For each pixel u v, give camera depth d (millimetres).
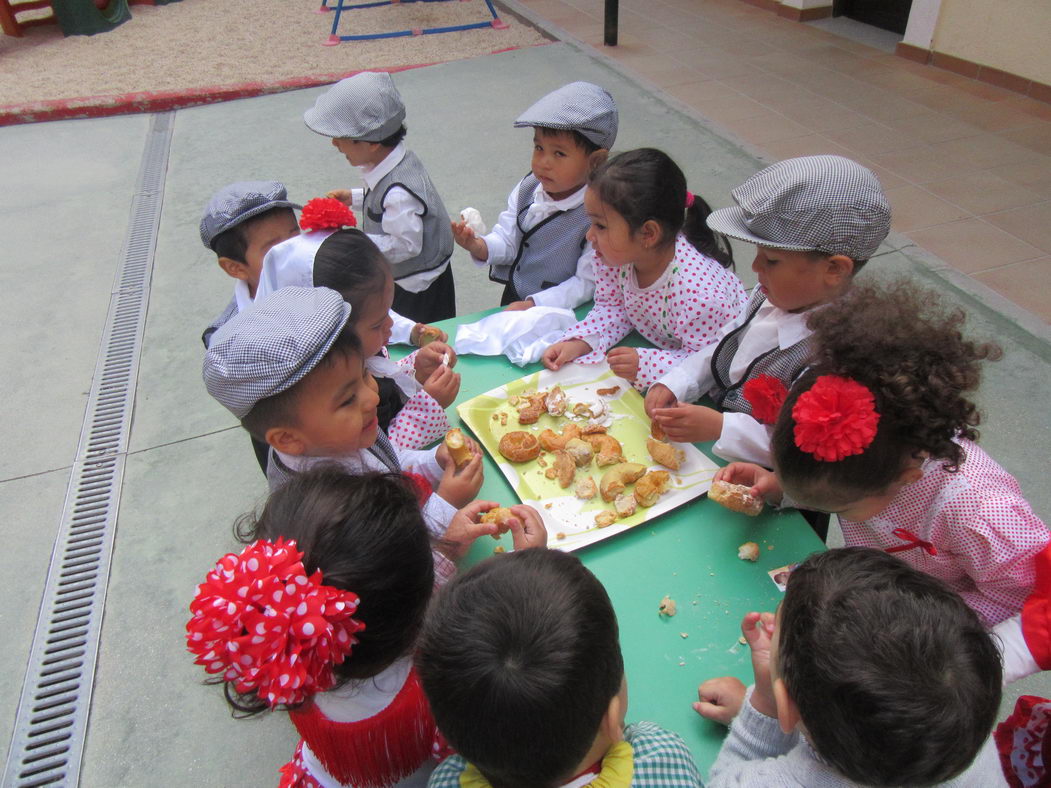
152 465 2670
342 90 2266
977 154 4059
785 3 6160
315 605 794
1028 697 1246
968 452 1190
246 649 779
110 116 5484
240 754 1835
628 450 1500
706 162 4180
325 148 4812
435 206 2465
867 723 736
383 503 942
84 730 1896
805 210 1260
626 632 1176
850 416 976
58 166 4805
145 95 5500
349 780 1036
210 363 1101
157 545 2377
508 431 1560
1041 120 4332
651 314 1760
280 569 818
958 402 1011
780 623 875
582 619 780
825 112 4637
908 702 721
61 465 2688
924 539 1207
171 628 2127
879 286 1210
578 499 1394
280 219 1847
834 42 5672
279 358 1058
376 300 1508
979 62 4801
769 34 5922
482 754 782
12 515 2496
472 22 6785
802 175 1273
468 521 1279
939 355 1020
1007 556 1101
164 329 3355
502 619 765
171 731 1887
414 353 1814
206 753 1840
